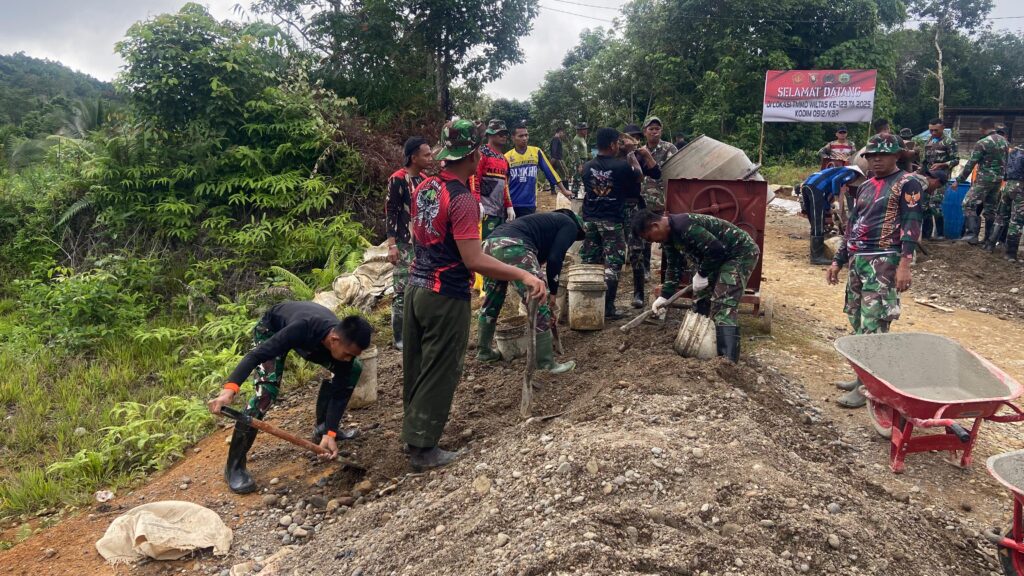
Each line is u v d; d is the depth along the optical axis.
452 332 3.86
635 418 3.99
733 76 22.83
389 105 14.32
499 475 3.63
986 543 3.32
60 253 10.20
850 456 4.21
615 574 2.68
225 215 10.15
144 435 4.98
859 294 5.01
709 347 4.98
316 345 3.95
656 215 5.02
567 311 6.41
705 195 6.01
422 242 3.87
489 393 5.07
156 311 8.88
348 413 5.20
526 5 17.56
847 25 22.75
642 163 6.77
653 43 25.17
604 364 5.21
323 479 4.30
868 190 4.86
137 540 3.58
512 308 7.29
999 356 6.39
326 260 9.82
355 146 11.20
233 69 10.40
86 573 3.54
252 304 8.38
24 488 4.53
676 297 5.45
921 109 32.72
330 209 10.66
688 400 4.22
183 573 3.48
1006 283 8.82
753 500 3.17
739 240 5.05
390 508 3.69
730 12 23.22
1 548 3.91
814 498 3.31
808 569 2.85
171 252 9.84
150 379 6.76
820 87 14.79
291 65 12.00
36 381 6.71
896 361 4.42
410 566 3.04
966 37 34.91
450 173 3.73
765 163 21.81
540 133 34.19
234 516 3.98
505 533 3.10
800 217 14.21
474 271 3.76
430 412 3.94
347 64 14.34
